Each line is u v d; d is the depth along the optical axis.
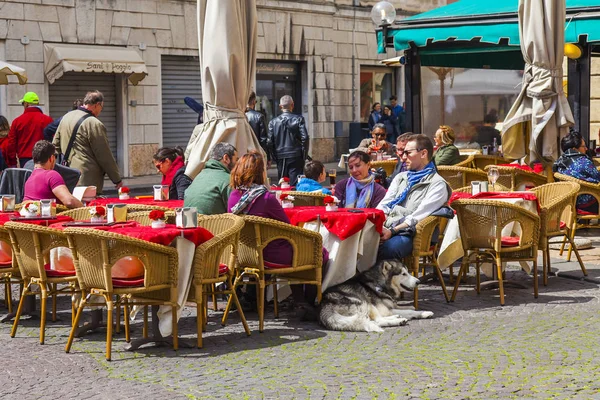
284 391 6.18
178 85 27.86
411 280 8.39
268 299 9.01
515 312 8.60
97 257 7.14
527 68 12.05
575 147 11.85
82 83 25.34
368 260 8.70
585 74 12.90
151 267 7.19
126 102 26.09
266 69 30.77
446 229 9.87
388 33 14.34
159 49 26.81
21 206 9.33
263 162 8.41
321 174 11.05
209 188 8.73
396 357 7.04
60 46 24.22
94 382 6.52
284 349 7.38
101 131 12.14
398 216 9.00
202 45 10.00
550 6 11.77
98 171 12.27
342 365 6.83
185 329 8.16
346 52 33.75
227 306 8.33
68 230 7.14
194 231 7.42
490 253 9.14
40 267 7.67
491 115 20.64
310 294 8.54
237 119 9.99
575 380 6.29
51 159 9.48
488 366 6.70
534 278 9.27
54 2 24.17
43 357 7.26
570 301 9.03
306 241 8.22
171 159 11.48
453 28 13.43
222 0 9.84
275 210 8.21
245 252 8.16
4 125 14.84
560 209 10.09
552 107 11.91
